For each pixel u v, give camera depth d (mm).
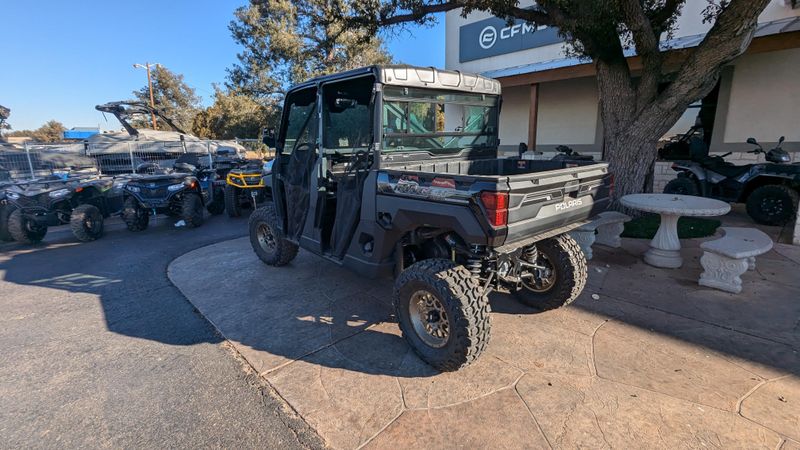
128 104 13250
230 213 8828
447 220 2641
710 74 5250
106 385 2748
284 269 5031
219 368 2918
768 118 8242
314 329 3455
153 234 7512
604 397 2453
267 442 2195
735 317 3383
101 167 12195
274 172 4590
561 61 9898
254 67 22188
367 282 4516
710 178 6898
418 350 2887
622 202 4859
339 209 3576
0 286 4828
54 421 2410
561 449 2076
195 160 11672
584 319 3449
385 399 2514
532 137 10414
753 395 2432
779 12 7500
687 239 5617
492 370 2764
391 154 3293
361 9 7516
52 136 48594
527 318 3504
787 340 3014
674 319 3387
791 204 6004
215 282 4680
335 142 3695
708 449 2041
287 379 2752
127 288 4613
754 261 4402
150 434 2279
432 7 6781
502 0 5863
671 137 9750
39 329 3627
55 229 8391
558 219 2908
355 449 2125
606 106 6250
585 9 4973
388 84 3123
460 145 4020
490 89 4117
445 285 2611
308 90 3865
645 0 5898
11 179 9953
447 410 2395
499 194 2348
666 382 2576
